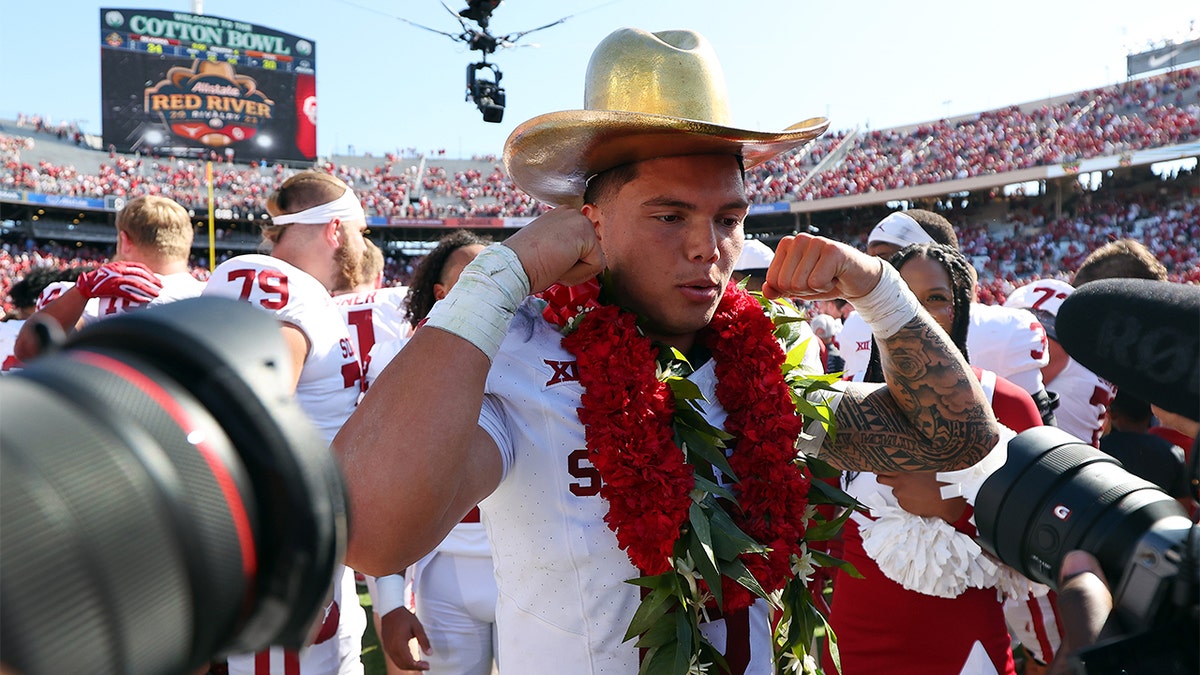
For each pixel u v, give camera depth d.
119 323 0.42
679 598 1.38
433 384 1.23
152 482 0.36
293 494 0.40
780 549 1.50
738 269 4.48
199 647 0.39
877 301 1.63
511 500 1.49
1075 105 31.28
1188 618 0.80
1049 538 1.07
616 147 1.50
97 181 32.25
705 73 1.57
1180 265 25.77
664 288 1.54
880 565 2.28
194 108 31.33
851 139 35.62
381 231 37.56
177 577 0.36
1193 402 0.78
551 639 1.48
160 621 0.36
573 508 1.47
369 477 1.19
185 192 33.25
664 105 1.54
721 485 1.57
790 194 33.38
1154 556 0.86
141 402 0.38
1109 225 27.98
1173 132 27.05
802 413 1.70
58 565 0.32
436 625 2.85
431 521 1.22
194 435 0.39
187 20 31.16
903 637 2.29
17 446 0.33
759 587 1.40
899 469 1.81
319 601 0.43
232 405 0.41
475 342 1.26
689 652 1.35
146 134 30.88
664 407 1.48
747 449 1.57
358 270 3.12
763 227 35.47
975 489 2.01
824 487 1.67
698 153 1.51
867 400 1.83
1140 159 25.92
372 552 1.21
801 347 1.79
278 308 2.42
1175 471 2.34
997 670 2.24
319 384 2.52
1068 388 3.56
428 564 2.88
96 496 0.34
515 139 1.54
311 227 2.97
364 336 3.73
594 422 1.44
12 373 0.39
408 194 38.03
